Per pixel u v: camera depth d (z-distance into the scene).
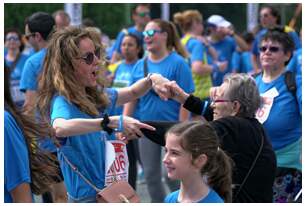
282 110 6.45
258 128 5.02
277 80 6.57
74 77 4.93
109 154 4.89
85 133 4.68
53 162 4.39
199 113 5.62
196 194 4.25
